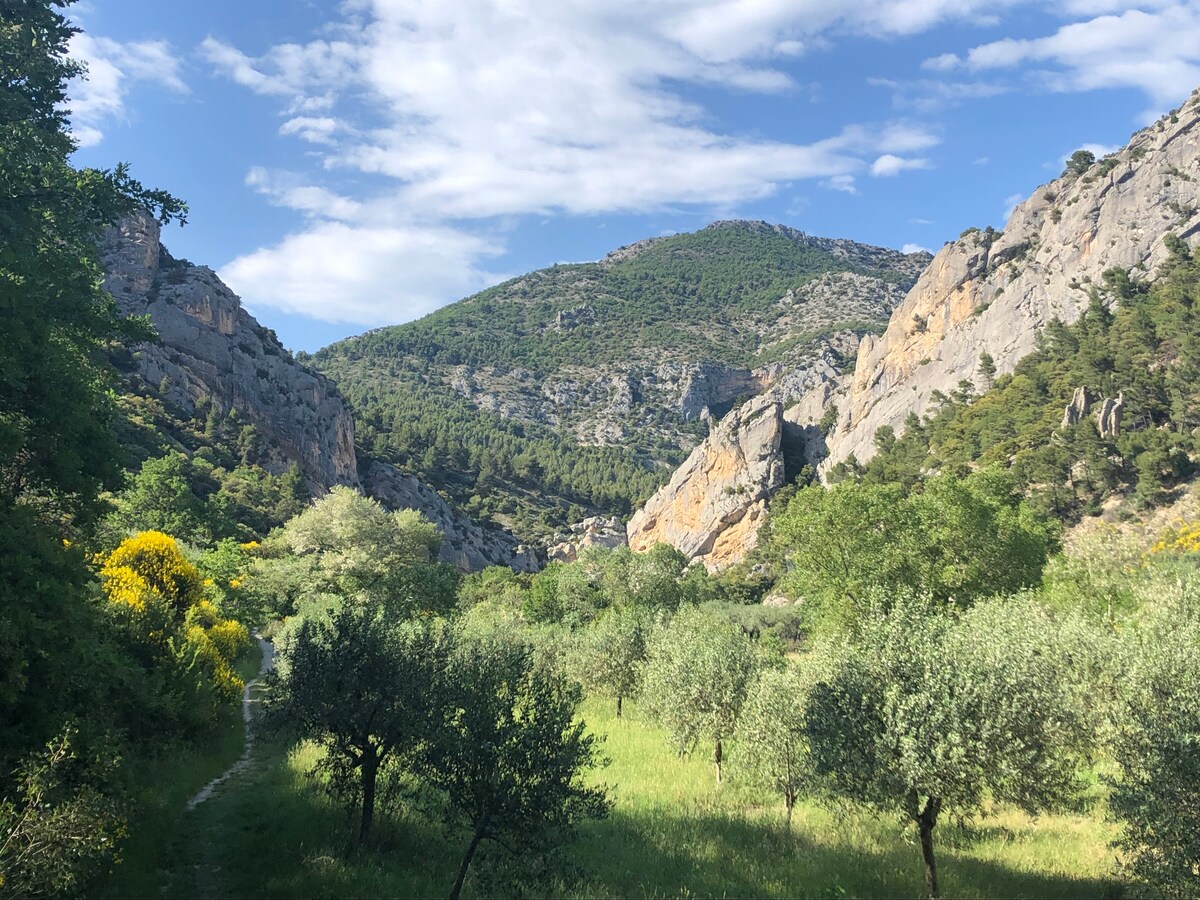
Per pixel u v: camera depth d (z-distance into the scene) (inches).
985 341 5029.5
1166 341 3634.4
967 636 633.6
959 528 1760.6
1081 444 3208.7
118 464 695.1
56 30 701.3
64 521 720.3
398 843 649.6
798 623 2800.2
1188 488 2839.6
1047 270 4864.7
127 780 571.5
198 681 885.2
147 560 1325.0
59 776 410.3
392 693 624.4
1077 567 1827.0
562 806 528.7
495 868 544.1
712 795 884.0
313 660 645.9
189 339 4785.9
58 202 637.9
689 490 6515.8
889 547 1748.3
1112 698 740.0
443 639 695.1
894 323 6018.7
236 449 4601.4
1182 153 4471.0
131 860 532.1
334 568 2539.4
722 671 965.2
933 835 729.0
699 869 635.5
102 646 642.2
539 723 532.4
